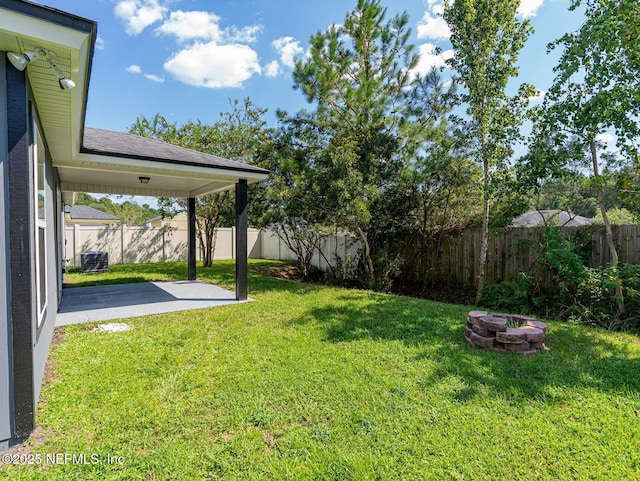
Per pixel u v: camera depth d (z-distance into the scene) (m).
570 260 5.88
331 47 8.73
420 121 8.52
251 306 6.55
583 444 2.37
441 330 4.89
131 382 3.31
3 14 2.12
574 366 3.63
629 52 5.11
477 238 8.41
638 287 5.66
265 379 3.37
